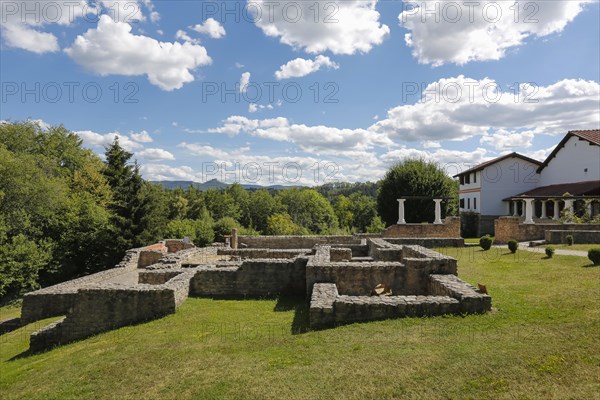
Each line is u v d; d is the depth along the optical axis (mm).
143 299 9836
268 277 12266
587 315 7059
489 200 37500
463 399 4617
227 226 42062
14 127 34906
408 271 10680
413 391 4879
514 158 37344
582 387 4605
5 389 6582
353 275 10750
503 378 4961
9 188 24219
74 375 6590
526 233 23719
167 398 5312
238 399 5055
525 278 11500
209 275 12281
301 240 25281
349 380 5285
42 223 26344
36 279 23578
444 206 37781
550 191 31500
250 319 9203
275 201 73312
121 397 5496
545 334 6293
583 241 19984
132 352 7305
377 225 39562
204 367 6238
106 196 35531
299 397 4961
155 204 35500
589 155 30141
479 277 12039
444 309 7777
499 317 7387
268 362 6188
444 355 5785
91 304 9820
